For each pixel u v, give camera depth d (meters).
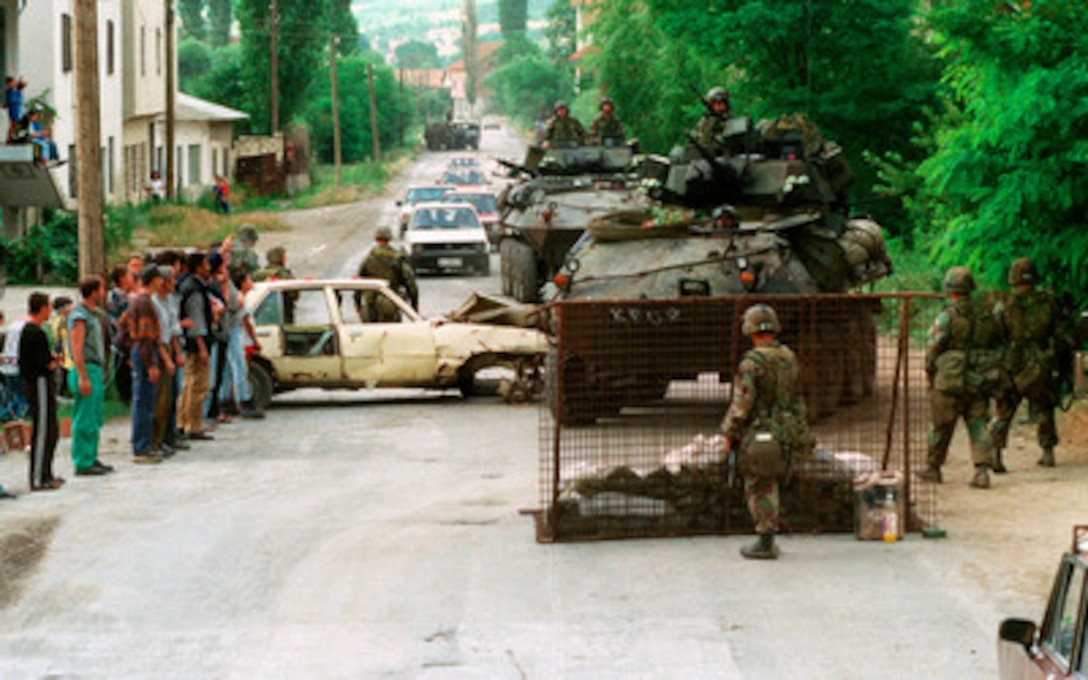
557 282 15.44
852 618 9.35
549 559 10.80
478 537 11.45
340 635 9.13
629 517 11.37
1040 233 15.58
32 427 13.37
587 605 9.69
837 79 32.94
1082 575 5.59
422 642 8.99
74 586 10.18
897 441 13.54
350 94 120.94
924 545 11.06
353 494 13.15
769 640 8.96
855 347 13.33
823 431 13.37
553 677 8.37
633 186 28.45
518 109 186.25
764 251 15.88
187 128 63.69
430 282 35.59
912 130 32.44
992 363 12.80
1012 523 11.64
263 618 9.48
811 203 17.12
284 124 87.06
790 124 17.94
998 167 15.62
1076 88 14.60
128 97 53.81
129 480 13.91
